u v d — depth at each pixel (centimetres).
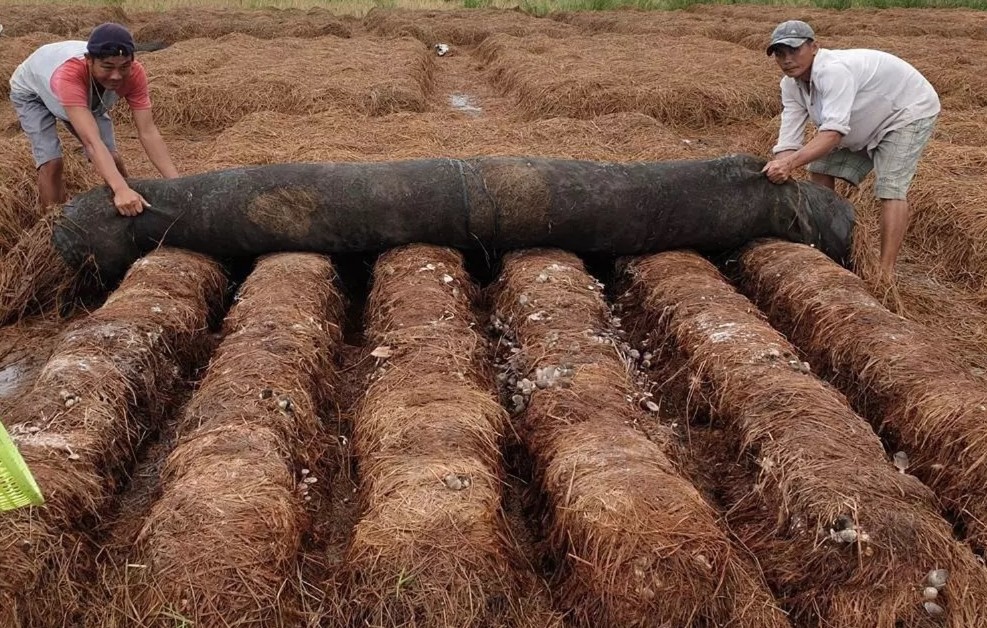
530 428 371
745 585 291
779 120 923
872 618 287
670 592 276
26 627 279
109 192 524
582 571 293
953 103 1031
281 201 511
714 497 367
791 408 363
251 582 277
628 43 1462
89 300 538
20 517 294
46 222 520
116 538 333
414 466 321
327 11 2030
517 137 840
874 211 698
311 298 464
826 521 305
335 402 424
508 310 484
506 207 520
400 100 1015
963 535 341
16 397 431
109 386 377
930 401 374
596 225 532
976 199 654
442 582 276
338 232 520
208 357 475
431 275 488
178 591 272
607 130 870
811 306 469
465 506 301
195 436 343
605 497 301
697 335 436
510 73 1184
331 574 316
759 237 564
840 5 2161
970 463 347
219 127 977
